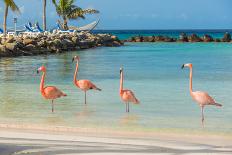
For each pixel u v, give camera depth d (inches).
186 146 456.1
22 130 540.4
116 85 990.4
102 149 440.8
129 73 1266.0
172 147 451.5
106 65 1551.4
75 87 951.0
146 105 729.0
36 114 656.4
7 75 1211.2
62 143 468.1
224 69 1389.0
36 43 2198.6
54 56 2032.5
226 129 556.1
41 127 559.2
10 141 477.1
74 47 2578.7
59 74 1244.5
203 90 911.7
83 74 1245.1
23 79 1115.9
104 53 2268.7
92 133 526.9
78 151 432.5
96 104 737.6
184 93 860.0
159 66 1504.7
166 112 671.8
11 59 1833.2
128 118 627.5
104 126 572.4
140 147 450.6
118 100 775.7
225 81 1067.3
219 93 871.7
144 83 1027.3
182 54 2178.9
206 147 451.5
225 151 434.3
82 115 648.4
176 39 3833.7
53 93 674.2
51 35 2568.9
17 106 721.0
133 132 534.6
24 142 472.7
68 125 577.0
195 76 1182.9
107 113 663.1
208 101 613.9
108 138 496.1
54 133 523.5
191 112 671.8
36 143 467.8
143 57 1961.1
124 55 2105.1
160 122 601.0
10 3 949.8
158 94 847.7
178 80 1090.1
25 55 2047.2
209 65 1541.6
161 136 510.9
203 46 3048.7
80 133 525.7
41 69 687.7
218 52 2332.7
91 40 2930.6
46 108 703.7
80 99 786.2
